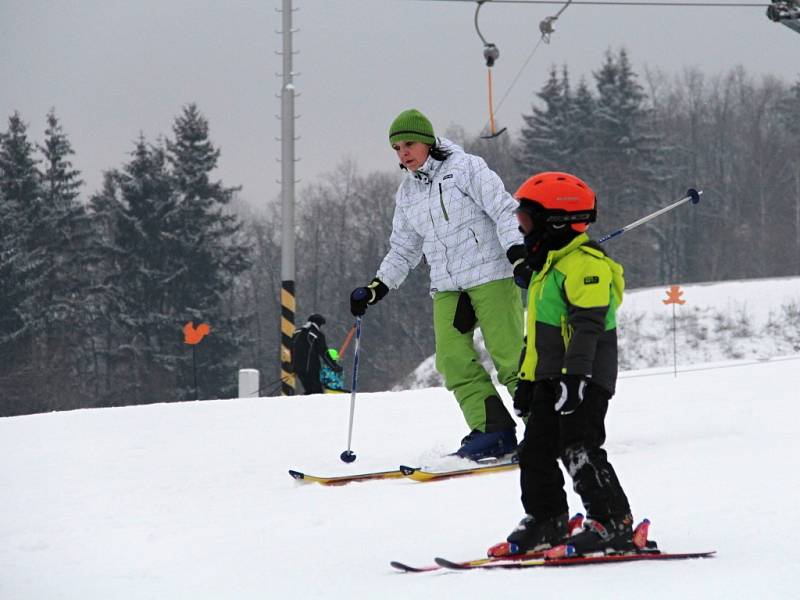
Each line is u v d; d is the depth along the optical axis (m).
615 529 5.84
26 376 77.19
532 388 6.23
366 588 5.56
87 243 84.06
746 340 46.00
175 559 6.73
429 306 91.75
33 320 79.44
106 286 80.81
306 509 8.27
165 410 15.22
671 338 46.97
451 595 5.17
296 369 23.42
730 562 5.64
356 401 15.64
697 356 45.59
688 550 6.04
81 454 11.64
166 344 79.06
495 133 17.14
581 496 5.92
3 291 80.12
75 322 80.19
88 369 80.38
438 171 9.99
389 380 90.38
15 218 83.62
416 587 5.44
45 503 9.03
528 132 96.38
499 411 9.82
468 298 10.01
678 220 110.69
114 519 8.29
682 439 10.16
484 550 6.44
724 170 118.25
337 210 107.25
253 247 84.69
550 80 96.56
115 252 82.25
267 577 6.04
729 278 108.00
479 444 9.70
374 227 106.75
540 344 6.09
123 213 82.81
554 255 6.02
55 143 88.12
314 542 6.96
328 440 12.09
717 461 8.77
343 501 8.49
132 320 79.44
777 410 11.59
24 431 13.49
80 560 6.86
